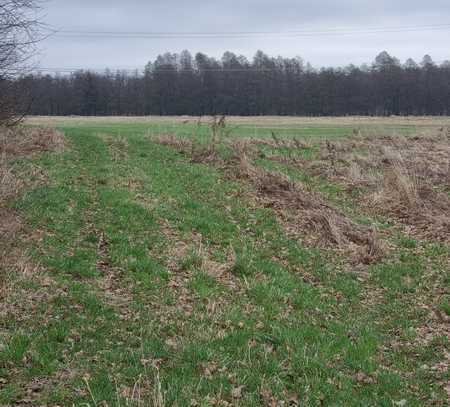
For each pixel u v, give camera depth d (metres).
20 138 19.88
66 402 5.12
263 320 7.56
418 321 8.22
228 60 113.50
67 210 11.67
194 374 5.84
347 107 101.38
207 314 7.48
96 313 7.13
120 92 106.69
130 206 12.52
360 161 20.39
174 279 8.72
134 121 58.59
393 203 15.05
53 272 8.32
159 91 105.56
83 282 8.16
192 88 105.88
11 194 11.37
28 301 7.16
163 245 10.23
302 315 7.97
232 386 5.66
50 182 14.18
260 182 16.09
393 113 101.06
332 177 18.33
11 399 5.07
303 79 106.69
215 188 15.74
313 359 6.40
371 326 7.86
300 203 14.30
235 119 68.88
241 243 11.09
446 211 14.44
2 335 6.22
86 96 101.94
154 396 5.05
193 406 5.20
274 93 104.62
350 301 8.91
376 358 6.83
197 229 11.65
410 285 9.72
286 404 5.48
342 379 6.11
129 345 6.44
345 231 12.40
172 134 26.47
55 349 6.06
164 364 6.05
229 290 8.55
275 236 11.84
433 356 7.00
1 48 12.91
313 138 28.56
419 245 12.10
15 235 9.38
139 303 7.66
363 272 10.38
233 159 20.20
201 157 20.66
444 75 100.44
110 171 17.09
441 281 9.97
